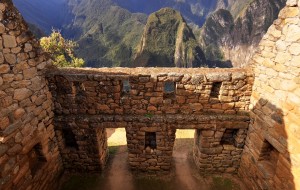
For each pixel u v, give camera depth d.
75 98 6.86
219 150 7.56
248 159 7.11
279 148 5.50
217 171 8.02
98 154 7.71
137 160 7.90
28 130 5.74
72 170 8.20
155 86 6.54
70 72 6.67
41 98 6.29
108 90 6.62
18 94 5.27
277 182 5.67
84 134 7.27
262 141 6.22
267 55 5.88
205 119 6.85
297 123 4.85
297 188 5.00
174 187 7.55
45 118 6.57
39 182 6.46
